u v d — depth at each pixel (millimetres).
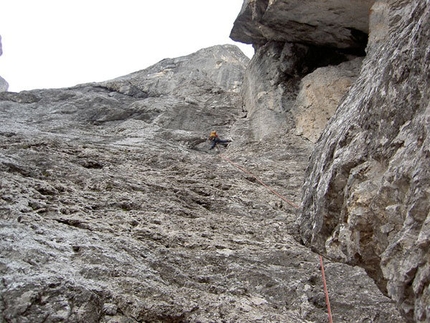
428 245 4074
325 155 6738
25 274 4348
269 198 10117
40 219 5840
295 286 6016
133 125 18000
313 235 6691
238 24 19750
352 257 5586
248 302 5363
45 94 20656
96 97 20281
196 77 24312
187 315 4523
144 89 22656
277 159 14375
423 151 4453
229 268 6180
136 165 11008
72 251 5168
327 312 5637
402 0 13211
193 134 17281
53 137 12258
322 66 18719
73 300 4145
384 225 4988
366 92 6250
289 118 17297
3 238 4953
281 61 18953
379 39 13547
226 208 9086
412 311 4305
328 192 6164
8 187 6586
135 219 7098
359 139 5855
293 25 17328
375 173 5406
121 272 4953
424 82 4855
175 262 5980
